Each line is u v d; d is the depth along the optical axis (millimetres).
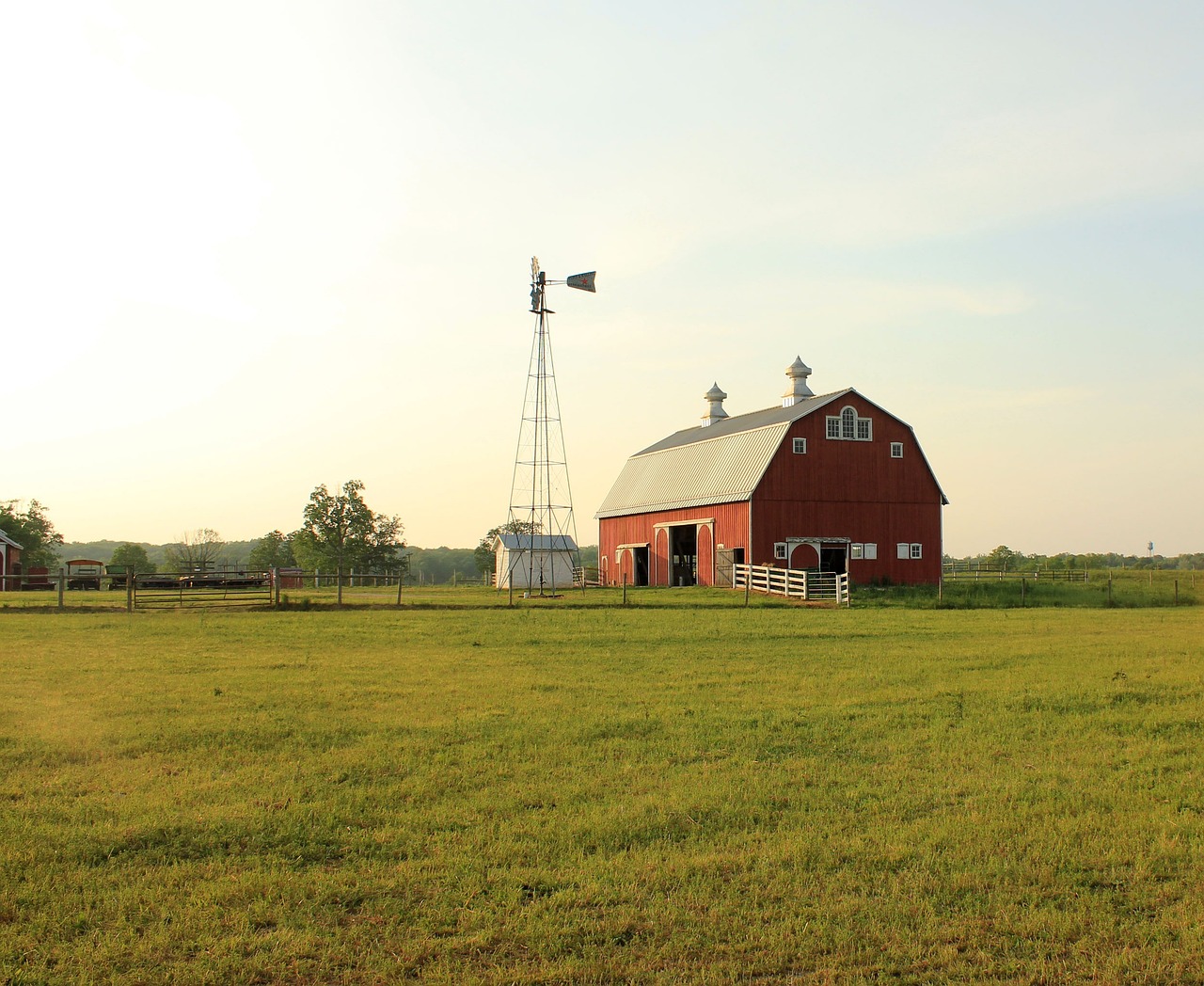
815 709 15883
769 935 7621
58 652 23219
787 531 55656
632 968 7133
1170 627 31312
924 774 12008
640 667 20969
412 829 9945
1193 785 11492
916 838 9664
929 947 7461
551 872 8781
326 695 17125
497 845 9438
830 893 8406
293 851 9320
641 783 11570
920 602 42625
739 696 17203
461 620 32625
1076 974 7082
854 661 21953
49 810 10391
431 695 17219
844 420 57562
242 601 40031
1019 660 22203
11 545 78625
